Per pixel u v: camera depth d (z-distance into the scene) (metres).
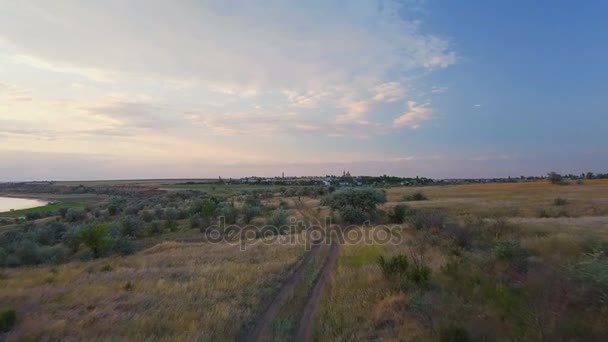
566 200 52.16
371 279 15.06
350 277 16.61
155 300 14.08
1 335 10.28
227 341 10.23
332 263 21.83
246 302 13.99
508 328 7.89
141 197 136.38
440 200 66.56
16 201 162.25
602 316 7.57
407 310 10.64
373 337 9.58
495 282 11.04
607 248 13.20
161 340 9.88
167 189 168.00
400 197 78.62
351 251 24.72
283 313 12.85
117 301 14.12
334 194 55.00
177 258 27.17
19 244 36.41
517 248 13.98
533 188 91.50
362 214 49.00
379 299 12.34
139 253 34.78
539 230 23.11
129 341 9.79
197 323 11.30
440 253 18.62
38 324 10.98
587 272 8.91
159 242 44.72
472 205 52.16
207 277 18.64
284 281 17.75
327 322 11.39
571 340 6.93
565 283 9.05
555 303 8.35
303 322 11.88
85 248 39.66
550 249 15.26
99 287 16.59
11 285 18.56
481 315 8.87
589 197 59.28
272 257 24.66
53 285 17.92
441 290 11.53
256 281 17.42
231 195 114.50
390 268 14.70
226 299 14.45
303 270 20.17
